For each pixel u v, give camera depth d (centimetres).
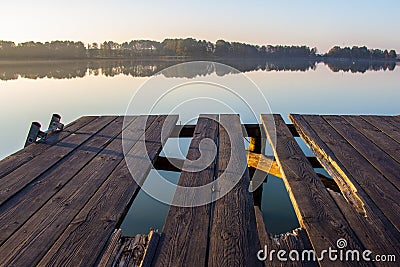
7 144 512
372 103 881
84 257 142
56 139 290
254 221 168
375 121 356
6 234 155
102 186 202
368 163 240
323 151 264
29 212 173
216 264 139
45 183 205
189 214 174
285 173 222
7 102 834
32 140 283
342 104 855
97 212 174
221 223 166
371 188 204
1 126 609
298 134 366
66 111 722
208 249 148
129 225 288
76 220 167
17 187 199
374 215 175
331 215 174
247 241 153
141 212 314
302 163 239
